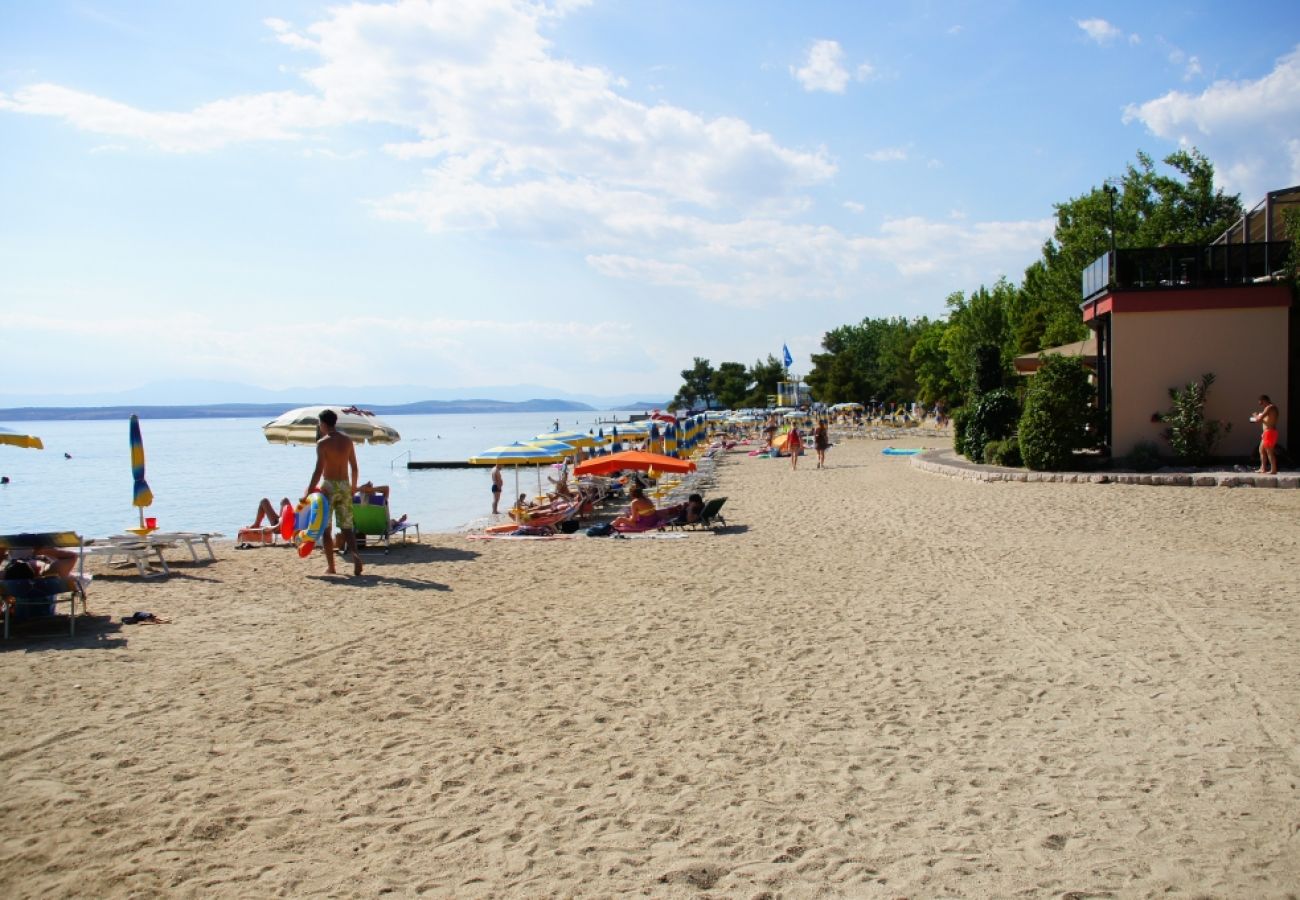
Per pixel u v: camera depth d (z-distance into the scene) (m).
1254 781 4.86
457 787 4.96
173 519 24.91
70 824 4.46
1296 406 19.83
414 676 7.02
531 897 3.82
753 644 7.91
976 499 17.62
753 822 4.52
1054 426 20.05
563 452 20.75
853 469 28.30
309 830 4.43
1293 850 4.12
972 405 25.73
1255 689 6.28
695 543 14.34
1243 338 19.61
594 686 6.77
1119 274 20.42
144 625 8.75
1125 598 9.15
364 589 10.72
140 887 3.87
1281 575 9.84
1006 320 53.22
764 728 5.84
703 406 139.25
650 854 4.20
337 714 6.13
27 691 6.59
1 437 8.87
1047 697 6.31
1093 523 13.96
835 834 4.38
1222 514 14.00
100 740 5.61
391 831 4.43
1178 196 36.84
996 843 4.26
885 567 11.47
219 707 6.25
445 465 48.00
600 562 12.63
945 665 7.14
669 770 5.18
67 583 8.30
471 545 14.74
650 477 25.89
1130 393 20.17
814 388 100.44
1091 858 4.11
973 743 5.51
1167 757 5.21
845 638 8.05
